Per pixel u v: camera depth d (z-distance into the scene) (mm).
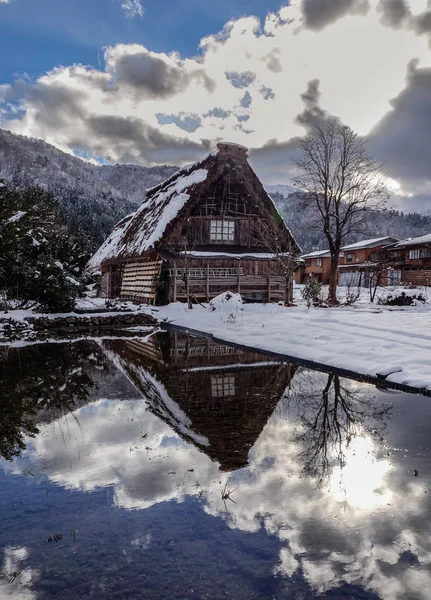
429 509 3229
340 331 12102
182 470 3963
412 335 11117
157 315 18656
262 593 2332
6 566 2613
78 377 8008
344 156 25547
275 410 5871
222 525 3021
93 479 3803
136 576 2492
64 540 2869
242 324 14672
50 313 16953
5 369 8781
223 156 22188
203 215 22859
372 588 2363
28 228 18047
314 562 2600
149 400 6418
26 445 4660
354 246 54625
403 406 5941
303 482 3703
